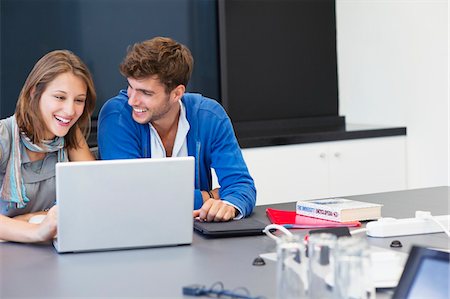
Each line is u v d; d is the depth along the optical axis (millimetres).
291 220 2861
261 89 5410
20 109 2877
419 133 4992
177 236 2541
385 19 5148
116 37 5016
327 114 5637
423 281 1781
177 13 5168
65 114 2852
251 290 2031
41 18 4820
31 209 3018
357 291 1757
